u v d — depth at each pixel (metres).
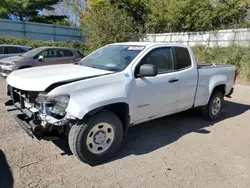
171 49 4.22
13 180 2.78
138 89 3.57
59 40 23.36
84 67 3.88
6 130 4.17
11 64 8.91
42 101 2.95
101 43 19.45
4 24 19.86
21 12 27.66
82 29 23.19
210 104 5.13
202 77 4.71
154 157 3.50
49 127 2.97
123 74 3.45
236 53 11.59
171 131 4.55
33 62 9.30
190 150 3.77
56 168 3.08
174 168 3.22
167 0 21.62
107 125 3.29
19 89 3.29
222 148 3.88
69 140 3.10
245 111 6.15
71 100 2.93
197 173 3.13
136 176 3.00
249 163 3.43
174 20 20.97
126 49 4.09
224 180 3.00
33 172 2.96
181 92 4.29
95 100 3.06
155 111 3.97
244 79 10.46
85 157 3.13
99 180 2.88
